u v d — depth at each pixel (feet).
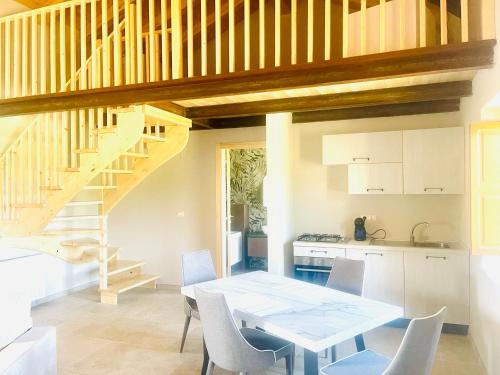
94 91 13.80
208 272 13.57
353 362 8.30
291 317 8.50
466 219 14.32
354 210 17.39
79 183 15.55
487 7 9.40
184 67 20.06
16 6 18.42
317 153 17.93
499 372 9.52
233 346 8.32
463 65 9.68
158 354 12.56
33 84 15.05
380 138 15.40
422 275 14.32
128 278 19.93
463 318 13.84
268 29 18.86
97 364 11.85
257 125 18.94
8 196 16.71
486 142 9.04
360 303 9.52
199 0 18.48
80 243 18.43
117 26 14.05
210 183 20.59
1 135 17.85
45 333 8.33
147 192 21.62
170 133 17.20
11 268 16.80
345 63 10.66
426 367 7.00
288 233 16.96
